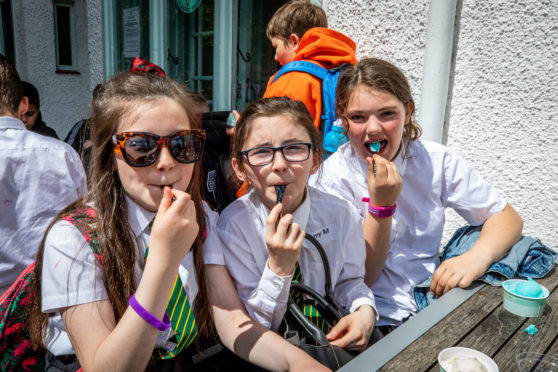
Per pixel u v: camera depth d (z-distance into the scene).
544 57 2.04
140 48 4.32
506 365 1.07
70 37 6.07
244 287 1.44
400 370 1.04
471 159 2.35
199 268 1.34
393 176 1.56
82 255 1.13
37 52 5.73
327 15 2.76
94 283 1.13
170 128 1.18
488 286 1.49
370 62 1.72
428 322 1.25
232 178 2.11
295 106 1.42
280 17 2.58
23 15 5.51
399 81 1.67
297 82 2.17
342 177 1.86
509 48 2.13
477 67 2.25
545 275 1.54
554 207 2.13
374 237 1.65
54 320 1.25
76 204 1.26
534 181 2.17
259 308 1.32
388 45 2.47
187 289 1.29
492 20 2.16
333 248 1.54
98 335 1.10
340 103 1.77
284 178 1.36
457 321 1.26
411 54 2.38
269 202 1.42
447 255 1.82
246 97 3.79
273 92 2.27
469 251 1.59
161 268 1.03
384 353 1.10
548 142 2.10
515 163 2.21
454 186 1.85
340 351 1.28
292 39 2.56
